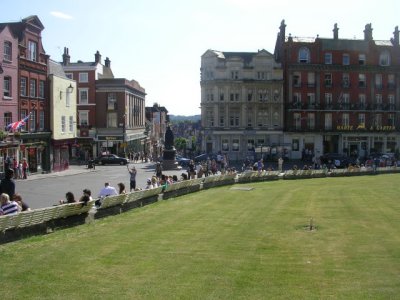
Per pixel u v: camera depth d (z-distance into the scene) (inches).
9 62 1867.6
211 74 3432.6
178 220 923.4
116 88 3361.2
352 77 3550.7
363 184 1755.7
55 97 2244.1
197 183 1503.4
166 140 2490.2
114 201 970.1
